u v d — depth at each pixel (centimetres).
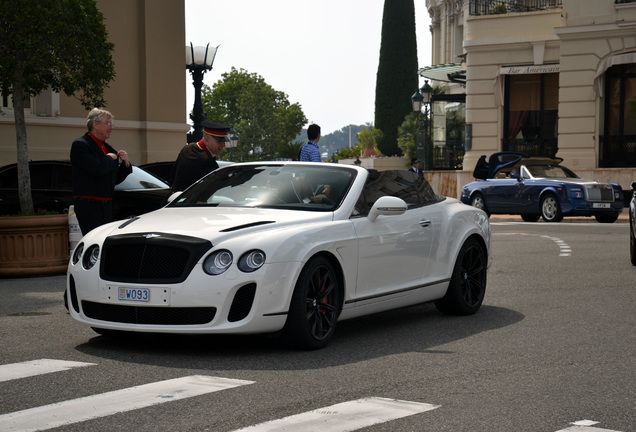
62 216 1217
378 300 764
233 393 545
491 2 3466
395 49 6562
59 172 1522
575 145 3067
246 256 652
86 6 1362
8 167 1528
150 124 2300
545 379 594
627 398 543
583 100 3048
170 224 695
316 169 795
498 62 3347
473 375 605
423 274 826
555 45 3238
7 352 677
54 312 883
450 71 4088
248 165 829
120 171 917
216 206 766
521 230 2095
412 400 533
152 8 2302
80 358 653
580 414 504
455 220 872
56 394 541
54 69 1391
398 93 6569
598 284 1102
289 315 670
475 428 474
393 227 782
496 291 1055
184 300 643
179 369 615
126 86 2266
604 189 2353
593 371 620
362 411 505
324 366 630
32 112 2042
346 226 728
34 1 1298
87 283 682
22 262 1194
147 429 466
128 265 668
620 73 3066
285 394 544
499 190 2523
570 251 1527
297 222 705
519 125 3378
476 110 3394
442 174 3466
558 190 2372
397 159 5656
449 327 809
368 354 677
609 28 2972
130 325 661
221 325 645
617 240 1747
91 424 475
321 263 691
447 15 5531
